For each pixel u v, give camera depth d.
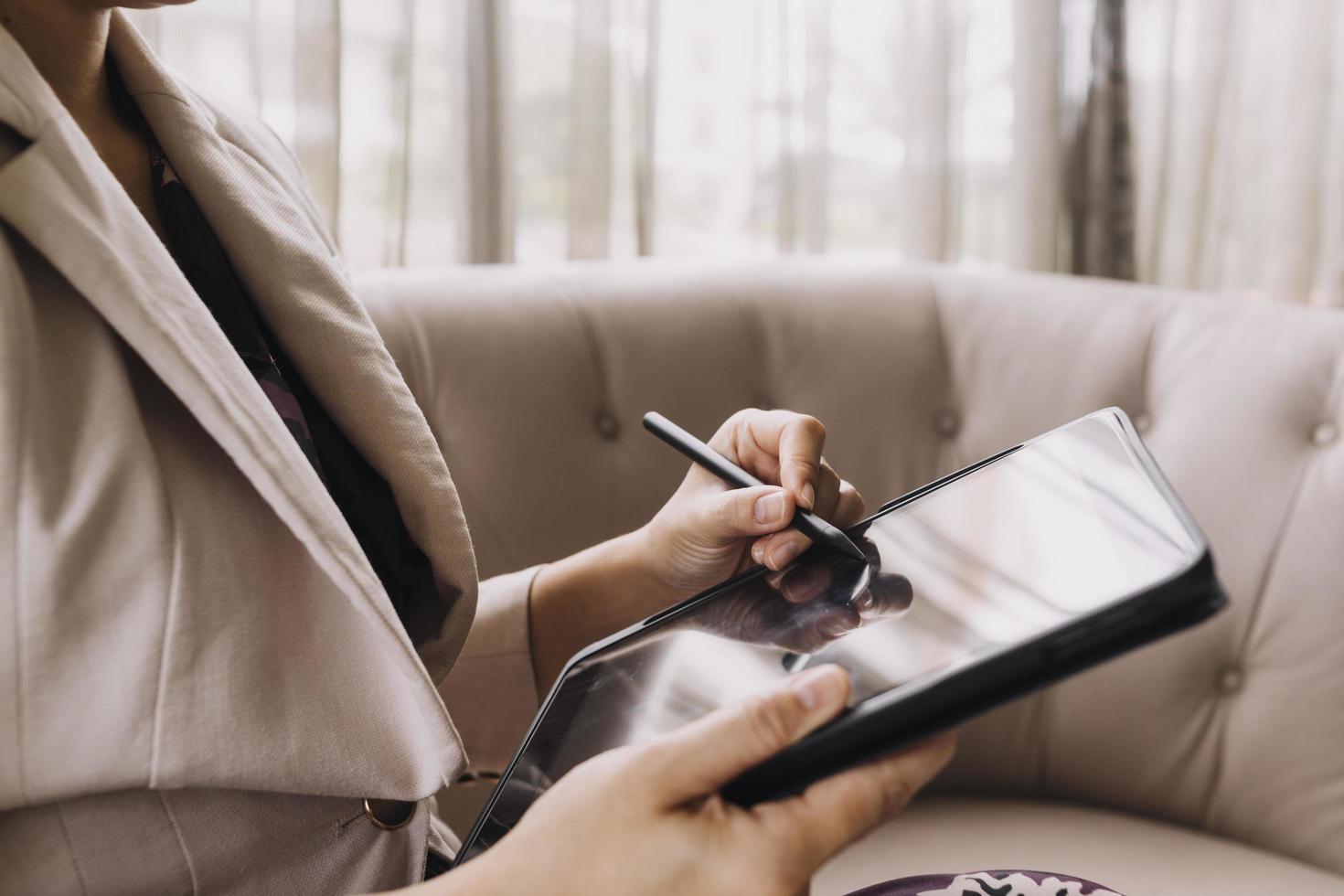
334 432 0.48
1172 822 0.93
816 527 0.47
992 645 0.30
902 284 1.05
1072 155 1.37
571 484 0.93
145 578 0.36
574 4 1.15
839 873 0.84
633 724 0.39
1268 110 1.39
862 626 0.37
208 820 0.38
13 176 0.34
